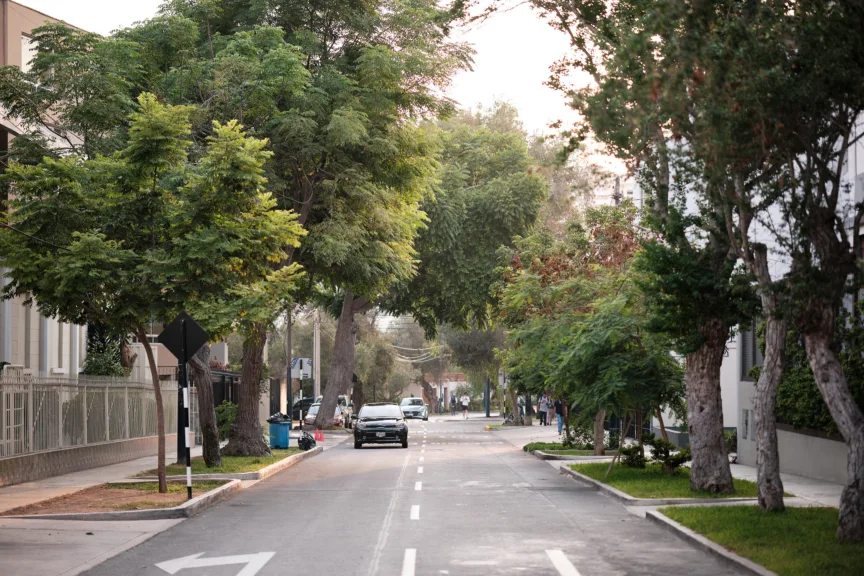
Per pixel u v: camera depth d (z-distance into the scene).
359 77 31.28
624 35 13.10
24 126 28.58
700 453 19.45
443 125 57.06
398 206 34.06
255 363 32.78
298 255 32.41
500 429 59.91
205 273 19.14
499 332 72.81
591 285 25.44
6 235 18.77
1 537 14.39
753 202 18.53
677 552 12.78
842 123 12.98
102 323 20.08
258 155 19.98
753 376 25.64
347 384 58.72
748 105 12.19
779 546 12.18
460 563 11.95
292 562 12.16
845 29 11.89
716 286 15.61
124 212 19.39
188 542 14.02
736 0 12.70
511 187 53.25
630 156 14.89
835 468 22.27
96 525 15.95
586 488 22.22
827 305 13.01
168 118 19.19
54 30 25.69
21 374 23.58
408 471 27.58
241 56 27.78
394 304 58.38
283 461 29.95
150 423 35.25
